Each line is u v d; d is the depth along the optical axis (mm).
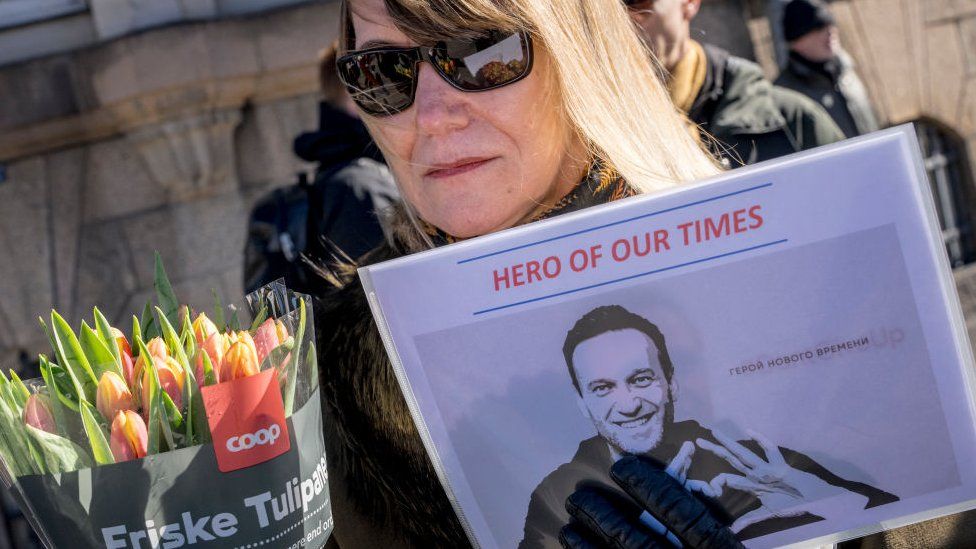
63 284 5457
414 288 1032
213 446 958
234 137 5406
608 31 1200
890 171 989
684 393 1021
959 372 1003
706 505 1032
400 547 1262
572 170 1217
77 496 950
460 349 1041
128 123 5324
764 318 1005
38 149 5402
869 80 6129
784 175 993
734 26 5648
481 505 1070
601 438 1036
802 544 1035
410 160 1210
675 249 1007
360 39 1177
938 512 1026
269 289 1147
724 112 2738
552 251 1017
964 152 6344
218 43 5223
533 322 1027
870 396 1009
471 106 1154
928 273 995
